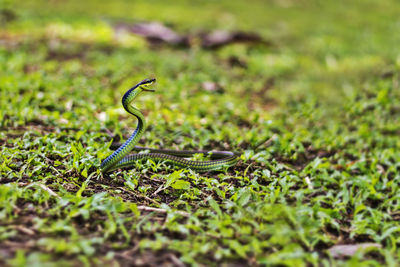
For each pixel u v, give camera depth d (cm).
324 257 493
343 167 835
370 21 3017
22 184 578
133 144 655
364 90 1396
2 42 1684
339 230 560
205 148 894
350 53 2058
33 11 2275
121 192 629
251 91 1405
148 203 604
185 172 719
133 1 2930
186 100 1179
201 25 2391
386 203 676
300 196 594
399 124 1110
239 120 1088
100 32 1945
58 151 696
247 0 3384
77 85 1207
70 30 1931
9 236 451
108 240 474
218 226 500
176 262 442
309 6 3353
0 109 929
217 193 631
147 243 459
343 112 1211
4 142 777
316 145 935
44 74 1302
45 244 436
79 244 434
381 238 531
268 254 470
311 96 1347
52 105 1022
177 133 931
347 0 3644
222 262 451
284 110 1204
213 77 1484
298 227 503
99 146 756
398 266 468
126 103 619
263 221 529
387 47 2186
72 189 609
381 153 910
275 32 2417
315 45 2178
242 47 1967
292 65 1783
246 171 718
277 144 878
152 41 1988
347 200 650
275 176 725
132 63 1546
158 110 1075
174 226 505
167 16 2544
